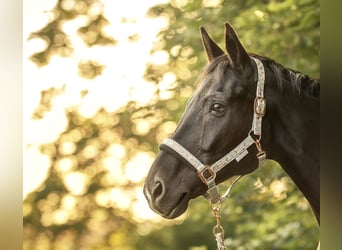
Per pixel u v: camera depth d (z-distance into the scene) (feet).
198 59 28.43
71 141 38.63
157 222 39.58
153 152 38.45
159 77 35.29
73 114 38.27
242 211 24.79
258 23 24.16
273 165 24.08
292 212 22.56
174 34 30.19
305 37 22.77
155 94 35.63
